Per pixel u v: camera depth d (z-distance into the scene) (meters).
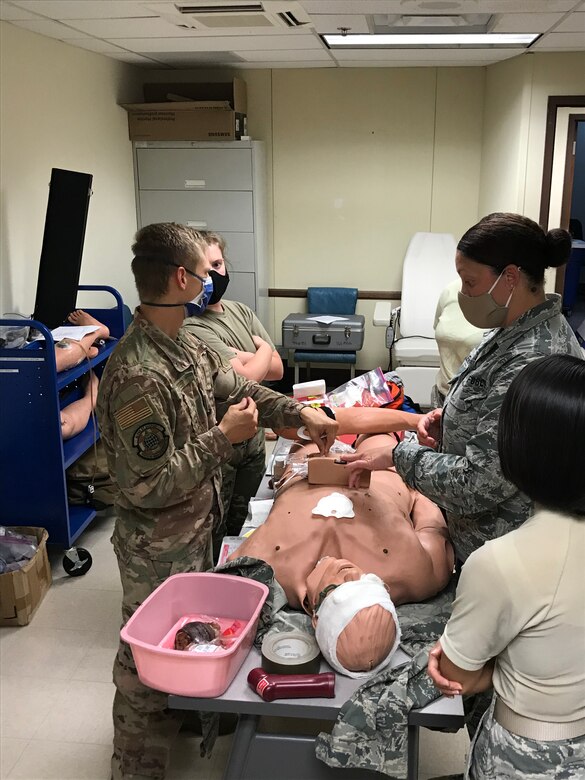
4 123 3.62
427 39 4.16
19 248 3.81
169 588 1.69
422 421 2.02
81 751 2.27
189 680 1.43
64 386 3.50
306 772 1.50
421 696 1.41
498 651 1.11
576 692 1.08
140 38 4.07
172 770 2.17
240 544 2.03
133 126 5.24
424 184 5.78
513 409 1.06
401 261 5.94
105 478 3.69
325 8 3.26
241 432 1.81
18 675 2.63
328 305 5.93
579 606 1.05
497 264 1.57
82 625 2.93
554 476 1.03
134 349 1.74
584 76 4.64
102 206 4.87
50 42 4.06
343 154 5.77
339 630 1.47
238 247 5.46
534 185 4.86
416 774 1.46
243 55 4.85
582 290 8.59
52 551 3.54
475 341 3.29
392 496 1.96
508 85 4.99
